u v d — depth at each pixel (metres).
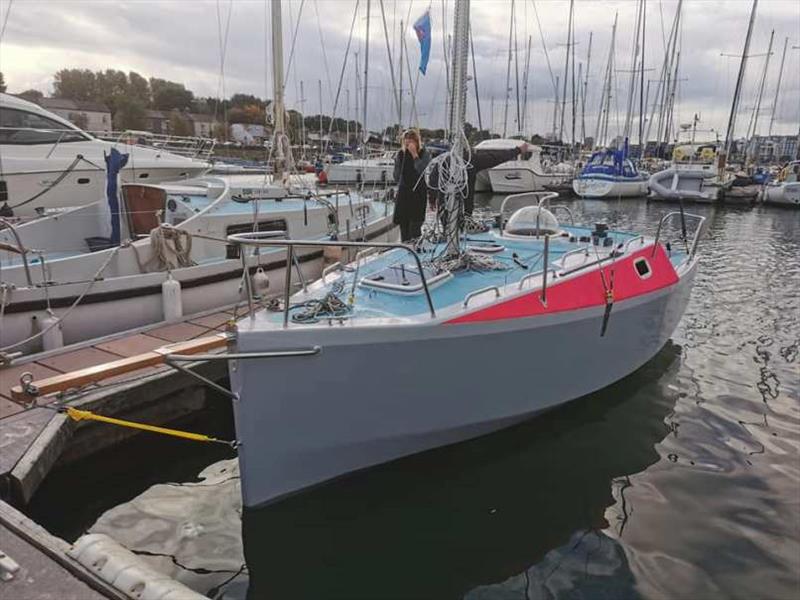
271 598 3.76
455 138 5.21
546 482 4.88
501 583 3.85
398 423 4.41
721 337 8.97
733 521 4.39
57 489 5.09
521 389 4.90
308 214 9.46
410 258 5.88
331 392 4.06
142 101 67.81
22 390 4.99
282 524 4.31
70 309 6.52
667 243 7.42
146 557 4.16
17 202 10.95
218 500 4.91
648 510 4.54
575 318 5.00
